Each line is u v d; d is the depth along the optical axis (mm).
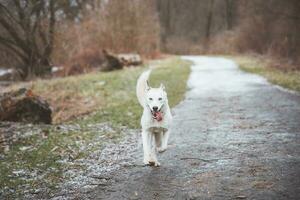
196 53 52188
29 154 7910
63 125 10531
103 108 12586
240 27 42125
